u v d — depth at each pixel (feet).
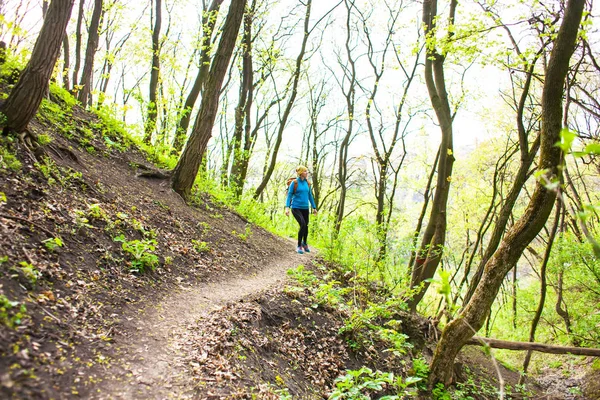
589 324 41.37
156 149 36.83
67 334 11.11
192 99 45.85
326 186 120.57
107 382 10.25
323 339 21.13
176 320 15.15
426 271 32.22
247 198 50.34
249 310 18.52
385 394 19.62
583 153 5.82
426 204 40.83
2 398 7.95
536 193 19.65
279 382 15.37
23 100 18.28
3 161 16.26
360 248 31.86
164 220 24.50
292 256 35.47
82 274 14.47
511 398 28.81
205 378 12.33
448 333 21.58
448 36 30.40
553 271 46.32
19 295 11.12
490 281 20.51
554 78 18.84
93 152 27.99
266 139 110.93
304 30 62.64
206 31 49.88
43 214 15.47
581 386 39.47
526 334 55.26
